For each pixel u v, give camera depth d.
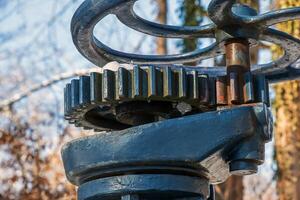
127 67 1.34
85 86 1.35
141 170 1.28
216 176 1.34
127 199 1.29
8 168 4.56
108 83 1.32
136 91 1.30
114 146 1.29
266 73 1.62
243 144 1.27
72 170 1.35
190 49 4.36
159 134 1.27
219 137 1.26
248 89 1.32
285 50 1.53
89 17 1.32
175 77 1.32
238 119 1.26
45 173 4.58
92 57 1.52
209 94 1.33
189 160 1.26
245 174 1.30
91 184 1.33
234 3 1.31
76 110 1.38
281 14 1.35
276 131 4.41
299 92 4.26
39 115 5.27
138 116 1.35
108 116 1.43
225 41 1.39
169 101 1.33
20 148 4.57
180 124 1.27
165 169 1.28
